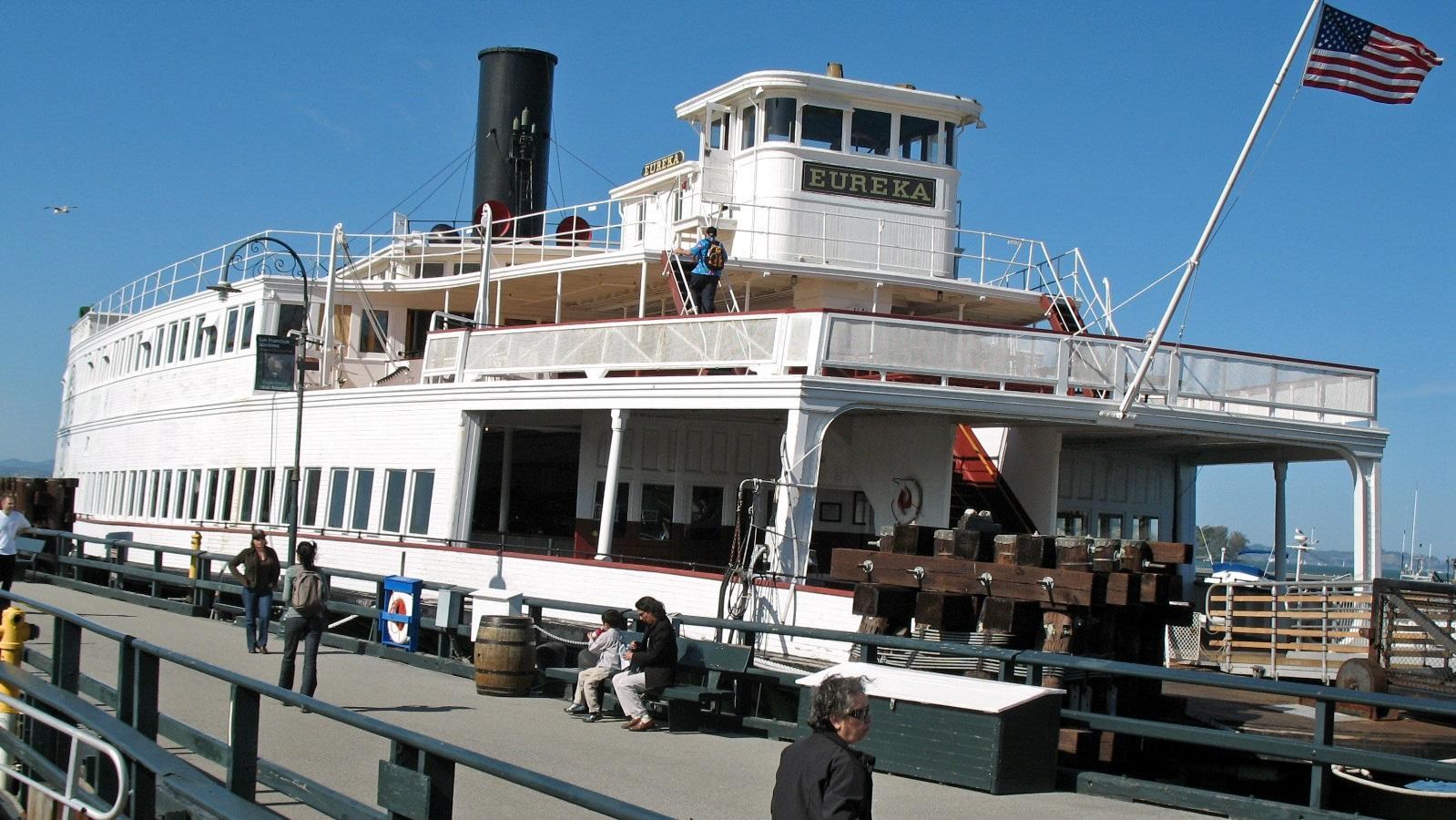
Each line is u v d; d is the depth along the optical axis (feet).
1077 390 66.54
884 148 87.45
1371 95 63.82
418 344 100.27
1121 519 80.84
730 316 65.46
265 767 32.83
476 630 60.70
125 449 115.85
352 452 85.15
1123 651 49.93
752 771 41.42
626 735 47.32
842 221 85.66
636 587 64.85
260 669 60.18
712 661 49.42
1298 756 35.99
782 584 57.52
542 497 101.04
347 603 73.77
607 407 68.39
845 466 72.38
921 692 40.45
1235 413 68.54
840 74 91.71
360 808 27.99
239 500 95.40
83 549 108.27
